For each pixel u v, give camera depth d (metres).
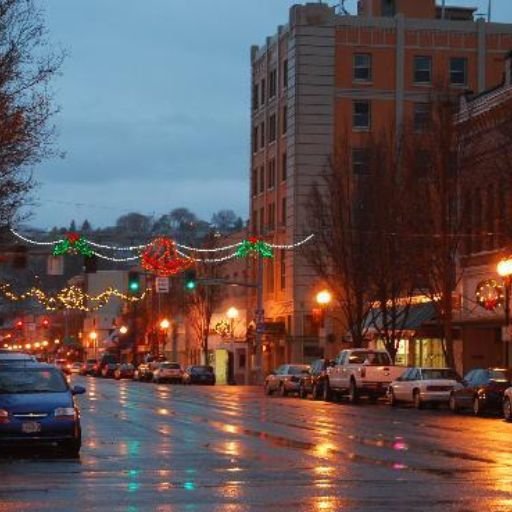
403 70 91.69
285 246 83.12
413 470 23.66
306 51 90.88
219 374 114.06
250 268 103.38
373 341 79.50
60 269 62.44
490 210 59.72
